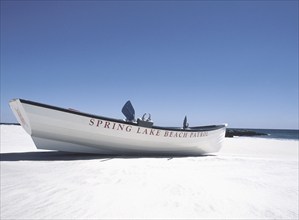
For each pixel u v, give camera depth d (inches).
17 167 258.1
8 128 839.7
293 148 645.3
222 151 532.1
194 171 265.1
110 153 380.8
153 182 203.9
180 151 424.5
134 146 377.7
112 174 230.5
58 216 127.8
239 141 884.0
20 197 155.8
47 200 151.2
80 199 154.6
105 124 342.0
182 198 164.7
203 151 456.4
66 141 343.0
